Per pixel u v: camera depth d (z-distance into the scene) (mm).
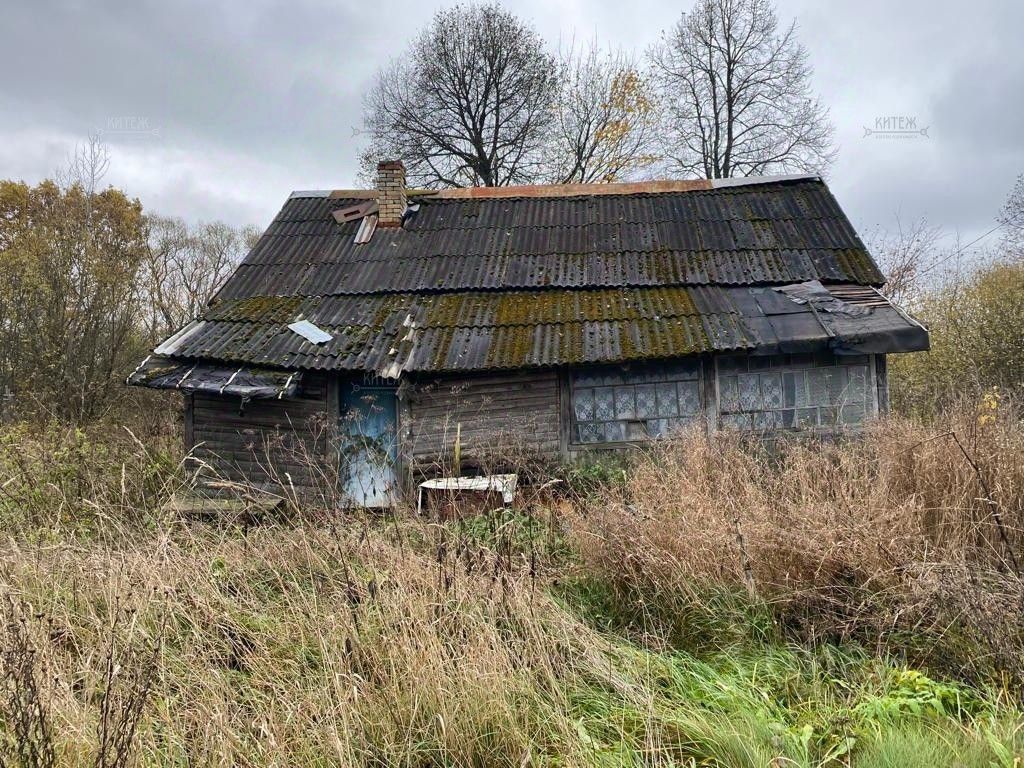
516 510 6004
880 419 7371
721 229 12445
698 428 8008
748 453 6824
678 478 5902
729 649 4227
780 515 5074
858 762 3125
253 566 4918
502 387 10203
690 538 4871
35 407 15484
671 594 4676
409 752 3170
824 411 9797
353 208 14188
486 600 4141
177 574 4422
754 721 3391
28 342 16234
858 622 4258
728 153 26234
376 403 10766
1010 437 5441
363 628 3934
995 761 3027
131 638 3625
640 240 12430
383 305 11391
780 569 4676
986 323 14375
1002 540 4641
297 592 4477
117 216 23688
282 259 12852
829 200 12922
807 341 9305
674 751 3287
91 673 3451
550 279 11539
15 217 25453
